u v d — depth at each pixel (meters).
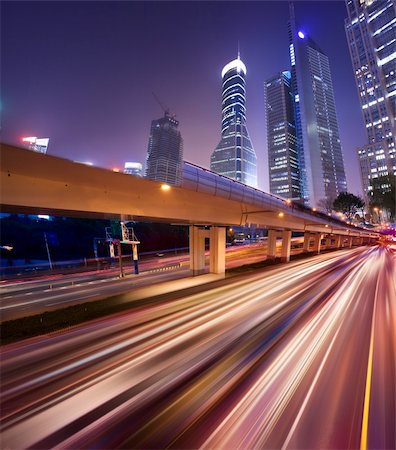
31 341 8.26
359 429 4.32
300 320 9.95
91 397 5.25
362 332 8.65
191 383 5.70
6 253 41.19
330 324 9.47
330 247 62.62
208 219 20.84
